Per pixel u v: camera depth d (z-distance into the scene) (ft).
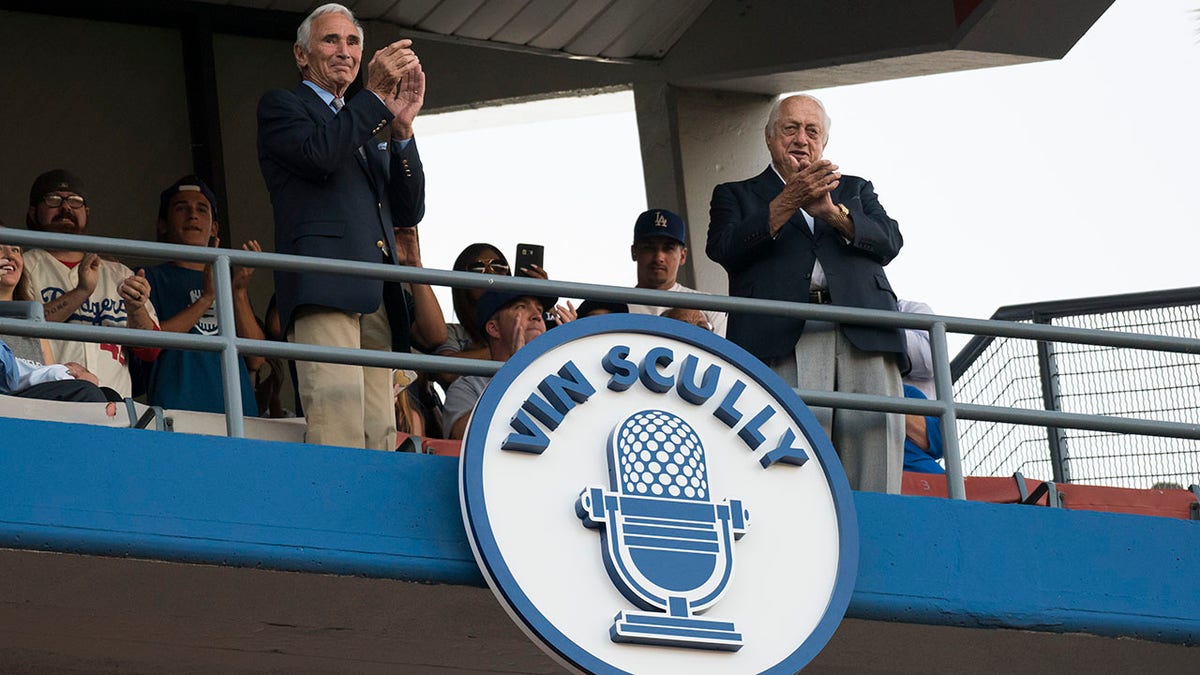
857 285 81.41
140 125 124.16
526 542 69.41
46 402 73.05
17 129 121.08
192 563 67.77
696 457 72.33
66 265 89.66
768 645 70.49
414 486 70.59
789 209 80.64
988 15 115.65
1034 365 102.27
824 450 74.38
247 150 126.41
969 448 104.42
